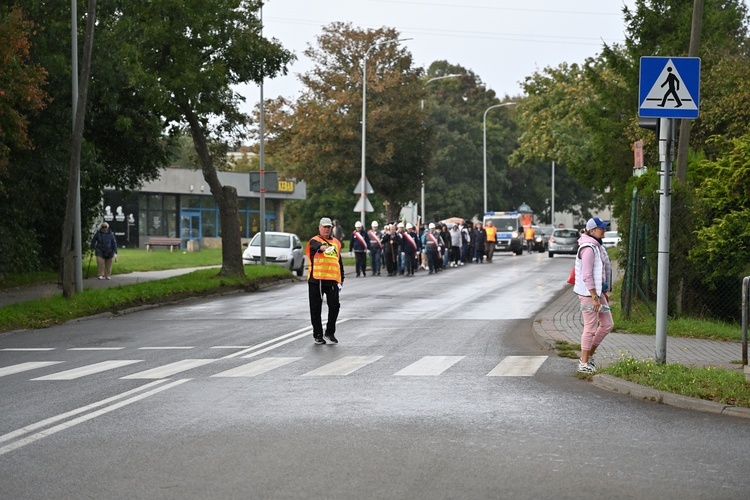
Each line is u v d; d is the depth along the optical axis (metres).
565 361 15.23
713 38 29.12
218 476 7.86
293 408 11.02
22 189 32.41
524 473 7.96
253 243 43.59
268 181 41.38
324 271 17.97
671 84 13.13
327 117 55.69
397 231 42.31
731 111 27.72
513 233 68.12
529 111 62.28
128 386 12.83
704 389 11.40
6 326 21.53
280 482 7.65
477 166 100.88
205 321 22.77
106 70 31.20
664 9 29.92
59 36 30.20
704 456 8.62
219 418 10.43
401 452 8.74
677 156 21.84
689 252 20.31
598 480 7.73
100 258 37.19
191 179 81.19
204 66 33.41
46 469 8.16
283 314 24.25
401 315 23.50
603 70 55.31
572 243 61.44
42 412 10.91
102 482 7.70
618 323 19.42
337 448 8.91
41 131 31.25
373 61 57.69
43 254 40.34
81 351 17.39
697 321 19.55
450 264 51.06
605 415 10.61
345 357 15.90
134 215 77.69
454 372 14.03
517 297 28.95
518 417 10.48
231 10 33.97
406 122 57.22
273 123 57.34
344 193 88.50
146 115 37.97
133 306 26.53
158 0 31.89
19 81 25.78
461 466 8.20
